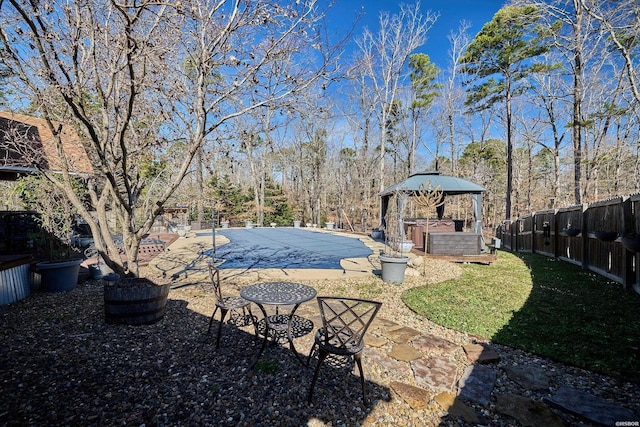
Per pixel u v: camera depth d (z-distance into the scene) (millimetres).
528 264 7762
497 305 4352
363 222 22406
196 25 3404
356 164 24688
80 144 4246
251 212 24359
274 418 2061
